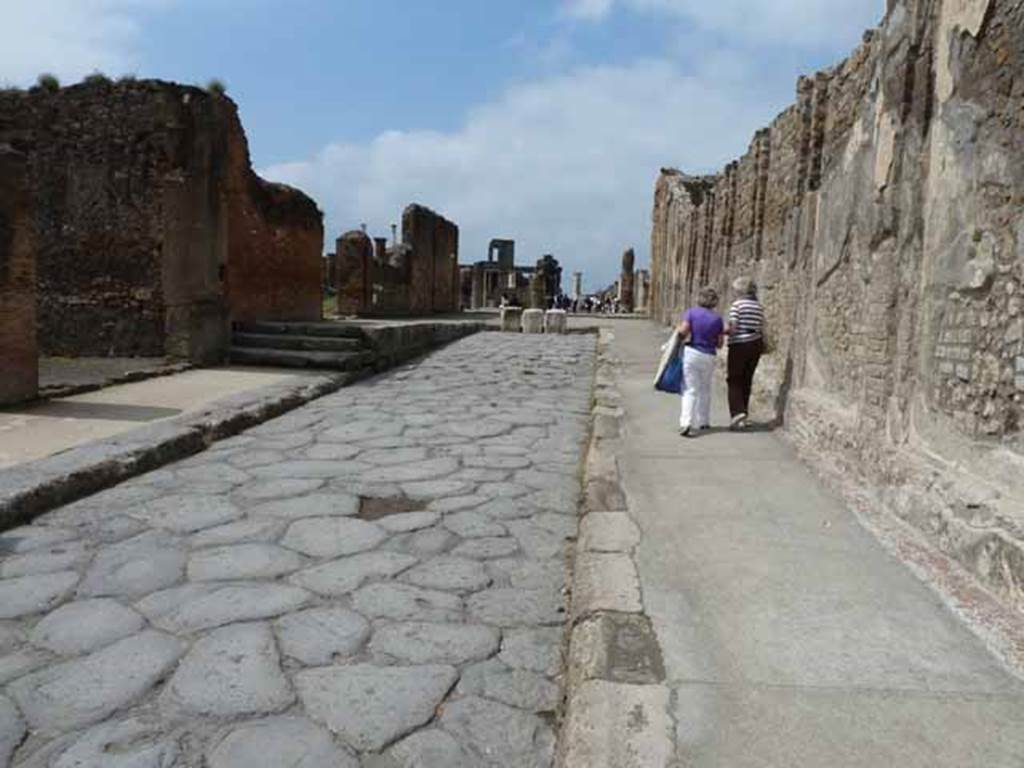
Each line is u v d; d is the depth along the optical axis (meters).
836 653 2.97
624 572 3.75
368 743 2.62
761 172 9.66
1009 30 3.53
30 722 2.69
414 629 3.43
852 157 5.65
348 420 8.20
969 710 2.59
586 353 15.12
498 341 17.03
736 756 2.34
